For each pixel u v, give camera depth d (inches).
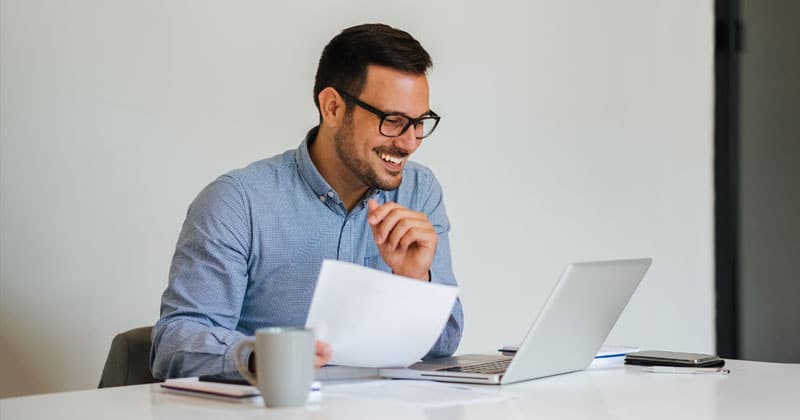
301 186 82.0
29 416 47.5
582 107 141.6
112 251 103.3
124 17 103.7
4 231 97.1
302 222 81.4
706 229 156.6
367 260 84.9
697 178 155.6
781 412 49.9
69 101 100.6
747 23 159.0
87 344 102.1
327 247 82.4
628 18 147.1
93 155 102.0
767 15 159.3
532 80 135.9
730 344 157.8
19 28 97.8
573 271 58.7
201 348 64.1
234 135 111.3
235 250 77.4
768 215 158.9
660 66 151.2
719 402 53.1
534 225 136.3
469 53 129.6
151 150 105.5
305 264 81.7
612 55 145.1
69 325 100.9
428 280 72.0
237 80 111.3
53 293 100.0
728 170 158.1
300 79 116.7
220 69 110.0
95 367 102.7
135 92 104.4
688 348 154.6
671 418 48.0
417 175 88.6
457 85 128.3
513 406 51.1
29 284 98.6
